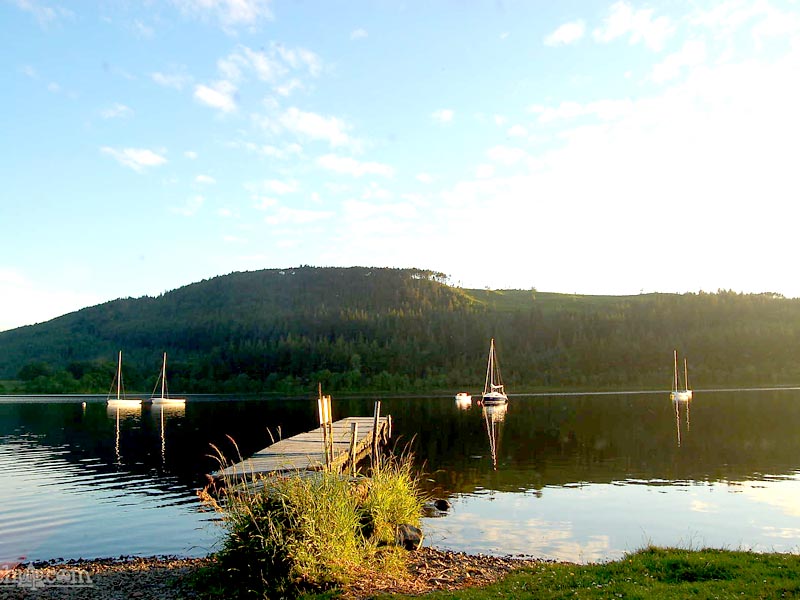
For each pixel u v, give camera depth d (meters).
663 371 123.00
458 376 129.00
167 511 18.56
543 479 23.31
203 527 16.58
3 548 14.79
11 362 150.75
